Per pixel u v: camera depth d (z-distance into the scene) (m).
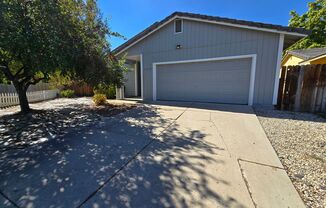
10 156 2.87
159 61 9.02
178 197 1.82
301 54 10.79
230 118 5.20
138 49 9.57
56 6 4.15
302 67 5.88
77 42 5.08
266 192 1.88
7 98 7.81
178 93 8.86
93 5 5.65
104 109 7.07
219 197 1.81
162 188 1.98
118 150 3.05
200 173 2.28
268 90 6.68
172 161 2.62
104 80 6.77
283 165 2.47
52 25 4.09
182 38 8.20
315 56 8.66
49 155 2.89
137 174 2.28
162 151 2.99
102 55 6.24
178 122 4.86
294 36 6.35
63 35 4.50
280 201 1.75
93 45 5.74
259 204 1.70
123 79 9.16
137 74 12.65
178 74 8.69
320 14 15.40
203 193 1.88
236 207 1.67
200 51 7.84
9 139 3.67
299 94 5.98
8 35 3.49
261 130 4.04
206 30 7.55
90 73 5.92
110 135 3.86
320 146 3.11
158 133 3.96
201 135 3.77
